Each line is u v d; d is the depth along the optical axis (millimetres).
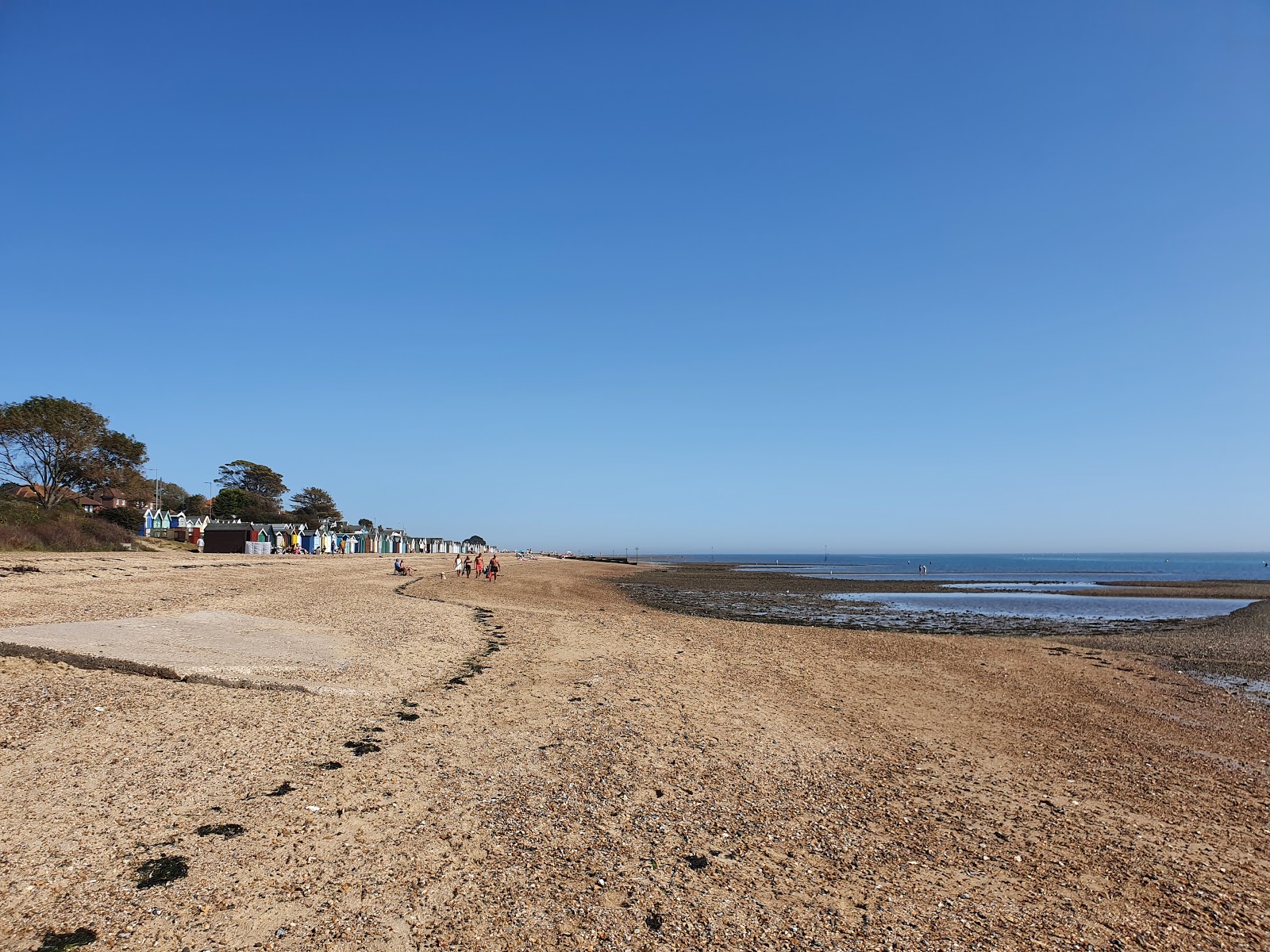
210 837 7383
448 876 7086
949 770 11844
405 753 10445
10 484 61125
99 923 5797
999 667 22766
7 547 38031
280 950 5680
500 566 86688
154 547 55719
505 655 19047
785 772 11070
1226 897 7898
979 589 71375
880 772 11461
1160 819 10250
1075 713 16750
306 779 9109
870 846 8648
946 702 17078
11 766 8367
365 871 7031
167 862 6812
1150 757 13406
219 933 5836
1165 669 24156
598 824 8609
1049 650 27672
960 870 8141
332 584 36188
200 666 12875
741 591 63156
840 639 28125
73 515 48688
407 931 6109
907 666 21875
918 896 7469
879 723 14633
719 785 10289
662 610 40906
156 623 17281
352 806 8461
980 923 6996
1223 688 21219
